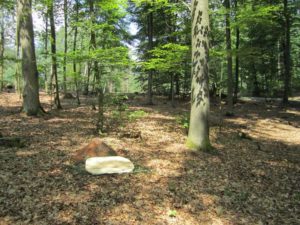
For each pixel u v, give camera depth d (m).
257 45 24.69
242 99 27.52
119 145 10.51
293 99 28.23
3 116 14.00
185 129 13.78
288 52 23.09
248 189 7.72
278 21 22.66
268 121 17.98
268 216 6.38
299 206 6.92
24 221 5.31
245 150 11.62
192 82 10.73
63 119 14.49
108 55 10.31
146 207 6.27
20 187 6.53
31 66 14.55
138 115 13.19
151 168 8.58
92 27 10.43
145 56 21.02
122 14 11.16
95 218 5.65
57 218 5.52
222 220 6.07
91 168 7.68
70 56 10.30
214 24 16.19
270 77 28.94
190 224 5.80
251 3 17.09
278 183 8.33
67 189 6.69
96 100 23.06
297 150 12.29
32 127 12.21
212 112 20.50
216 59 15.12
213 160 9.84
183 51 12.88
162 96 30.30
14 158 8.29
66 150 9.45
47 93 27.77
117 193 6.76
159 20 24.28
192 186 7.58
